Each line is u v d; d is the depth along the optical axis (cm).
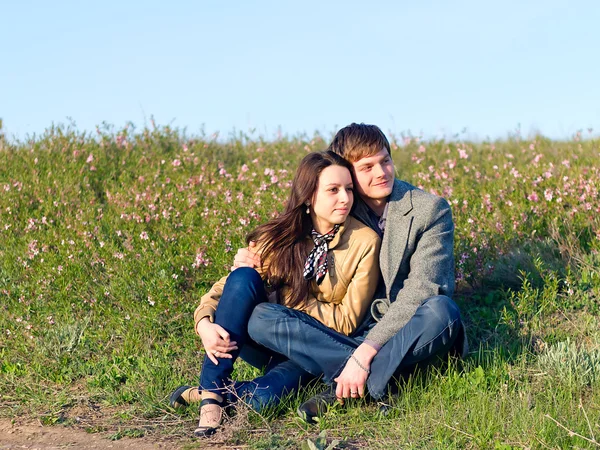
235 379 436
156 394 426
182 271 573
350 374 363
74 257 608
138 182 782
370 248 393
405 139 1013
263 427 367
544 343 438
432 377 386
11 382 464
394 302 379
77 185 772
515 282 519
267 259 405
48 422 404
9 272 608
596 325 457
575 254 529
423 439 337
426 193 405
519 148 928
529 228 576
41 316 541
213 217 654
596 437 317
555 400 351
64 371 474
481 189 686
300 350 378
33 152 871
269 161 905
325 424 364
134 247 622
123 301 545
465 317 490
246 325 385
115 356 487
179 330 520
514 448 313
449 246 402
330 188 383
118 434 375
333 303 398
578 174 652
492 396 370
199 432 361
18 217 715
